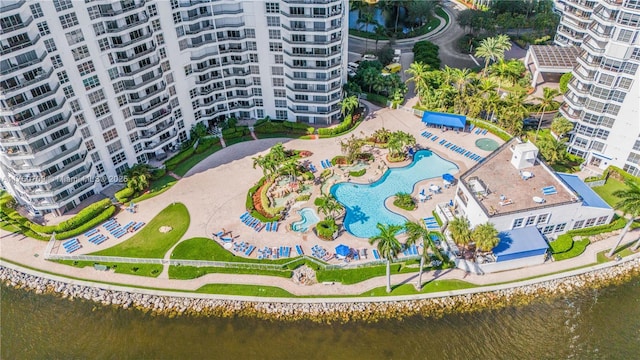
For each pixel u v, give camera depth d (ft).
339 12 369.09
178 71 378.12
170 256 308.81
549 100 376.07
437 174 367.25
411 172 369.71
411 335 265.54
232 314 278.67
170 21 356.59
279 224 328.70
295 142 407.03
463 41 533.55
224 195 355.36
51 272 304.50
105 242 320.91
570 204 294.25
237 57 397.80
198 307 282.56
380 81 440.04
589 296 283.59
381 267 298.15
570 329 266.98
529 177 316.19
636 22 301.02
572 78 363.35
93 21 310.04
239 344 264.31
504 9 564.30
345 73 443.73
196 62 383.65
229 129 411.54
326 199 325.42
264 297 284.82
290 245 312.71
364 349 259.39
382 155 387.75
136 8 325.62
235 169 380.17
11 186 339.16
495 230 273.95
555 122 361.92
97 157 349.82
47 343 268.62
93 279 299.58
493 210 289.74
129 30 325.62
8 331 275.39
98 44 318.04
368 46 554.05
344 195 350.43
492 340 262.47
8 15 269.64
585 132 355.97
